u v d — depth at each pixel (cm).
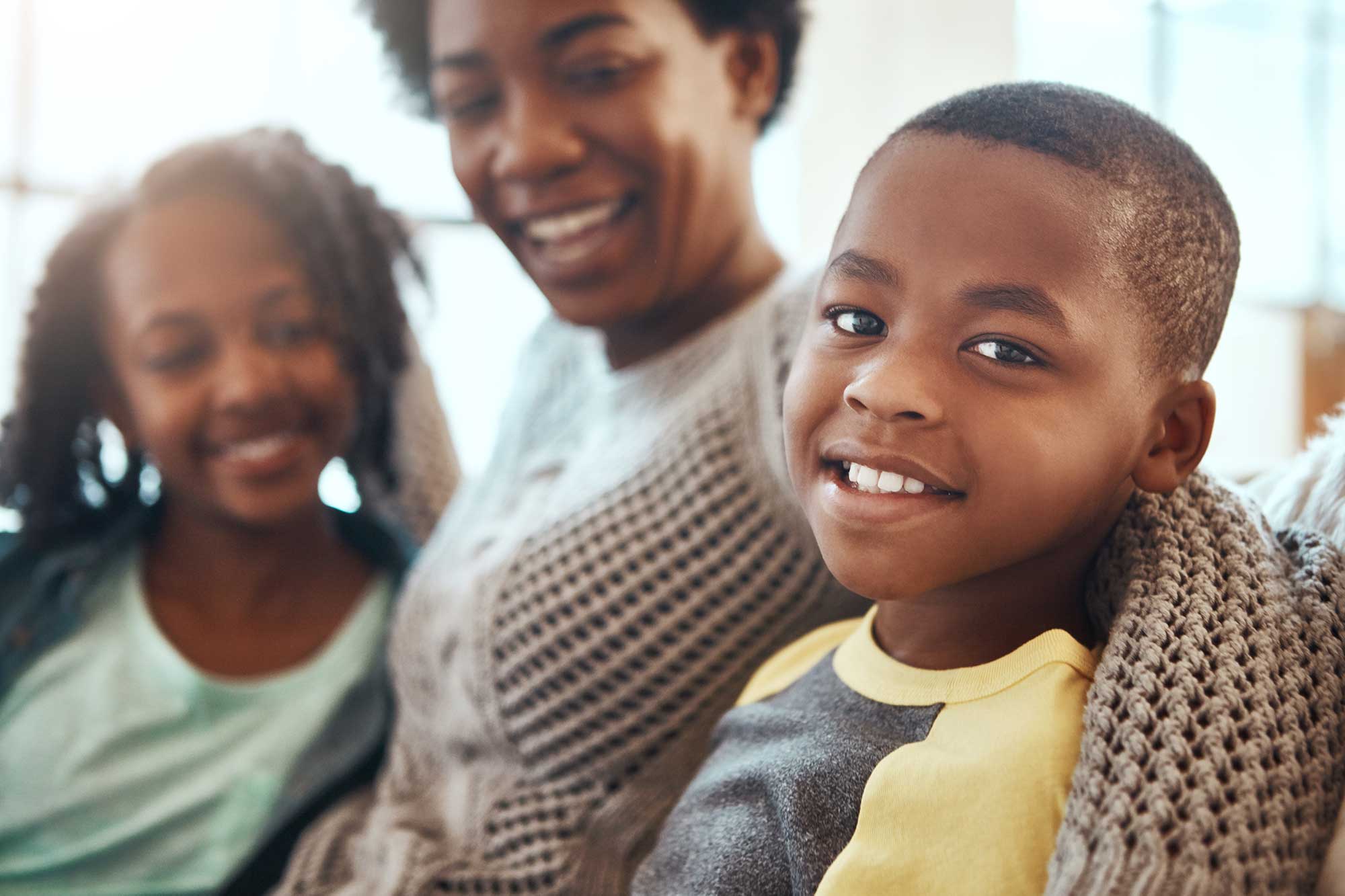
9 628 93
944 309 41
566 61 71
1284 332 221
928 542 41
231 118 184
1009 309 40
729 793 49
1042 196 40
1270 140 217
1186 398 43
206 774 89
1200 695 38
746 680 66
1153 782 37
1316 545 45
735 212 79
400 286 106
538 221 75
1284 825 37
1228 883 35
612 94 72
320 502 97
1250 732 38
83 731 89
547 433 89
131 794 88
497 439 95
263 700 91
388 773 81
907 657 47
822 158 186
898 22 181
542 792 67
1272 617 40
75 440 98
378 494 105
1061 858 37
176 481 90
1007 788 40
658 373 77
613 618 66
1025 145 41
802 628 67
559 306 78
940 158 42
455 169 77
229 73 184
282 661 94
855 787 44
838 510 42
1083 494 42
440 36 75
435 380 114
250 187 89
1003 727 42
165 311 87
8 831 88
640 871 51
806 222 187
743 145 81
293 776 88
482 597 72
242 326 88
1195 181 43
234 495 88
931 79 181
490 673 70
